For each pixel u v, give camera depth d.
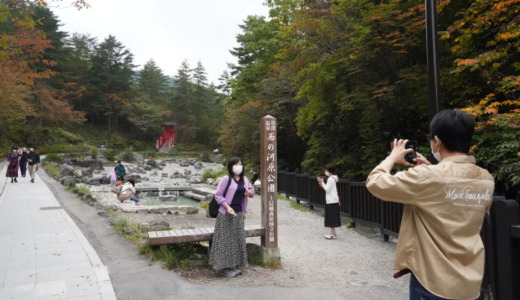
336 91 10.05
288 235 7.03
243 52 27.30
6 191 12.11
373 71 9.12
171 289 3.76
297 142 17.98
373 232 7.33
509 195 6.17
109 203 10.91
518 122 4.34
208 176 21.47
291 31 9.38
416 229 1.57
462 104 7.28
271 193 4.86
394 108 9.14
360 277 4.45
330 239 6.68
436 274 1.45
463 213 1.48
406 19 7.93
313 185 10.37
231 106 20.20
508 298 1.90
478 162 6.15
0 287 3.67
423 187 1.50
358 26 8.21
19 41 9.89
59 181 16.27
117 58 52.88
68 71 46.41
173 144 58.44
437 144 1.67
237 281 4.13
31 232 6.21
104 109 51.72
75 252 4.96
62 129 43.72
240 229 4.38
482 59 4.82
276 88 16.02
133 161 42.34
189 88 62.28
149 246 4.99
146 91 60.28
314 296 3.71
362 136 10.20
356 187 7.66
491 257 2.45
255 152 18.61
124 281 3.96
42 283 3.79
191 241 4.61
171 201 14.14
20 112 25.17
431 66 3.73
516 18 5.16
